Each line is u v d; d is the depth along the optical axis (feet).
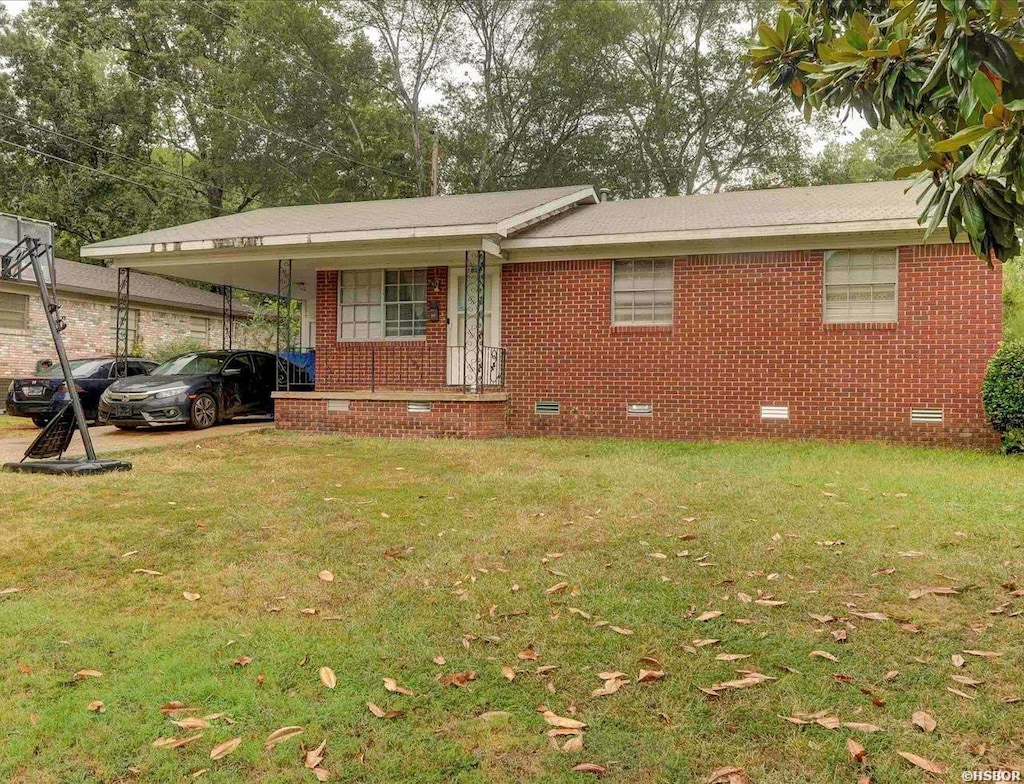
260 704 10.24
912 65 11.61
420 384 44.52
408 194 111.24
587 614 13.38
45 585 15.26
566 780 8.49
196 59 96.43
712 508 21.13
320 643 12.22
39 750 9.18
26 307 61.16
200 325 78.38
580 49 103.76
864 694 10.39
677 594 14.38
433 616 13.43
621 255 39.68
